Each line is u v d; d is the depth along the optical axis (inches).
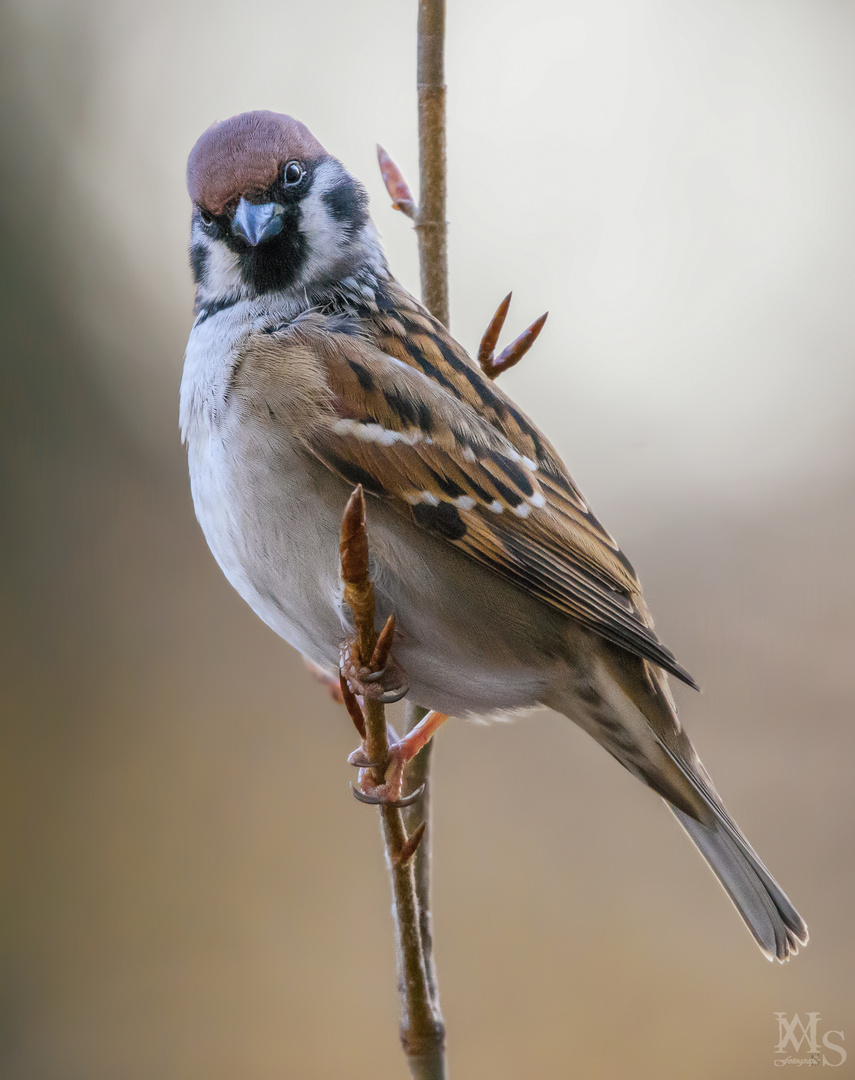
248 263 270.1
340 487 246.4
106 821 482.3
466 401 256.4
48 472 533.3
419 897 249.9
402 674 233.5
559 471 264.5
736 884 259.3
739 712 509.7
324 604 247.9
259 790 484.1
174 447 546.3
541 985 450.6
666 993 446.0
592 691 258.7
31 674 504.4
